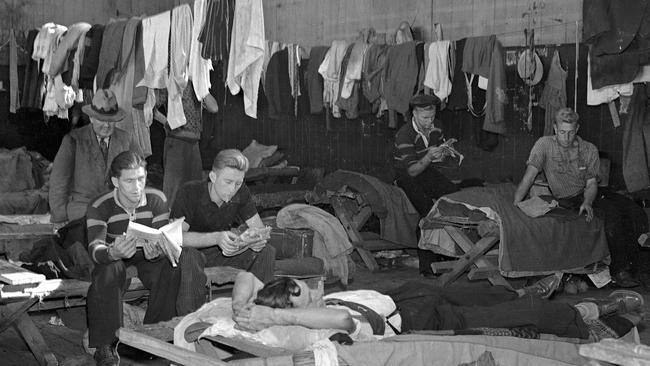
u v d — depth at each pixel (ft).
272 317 11.30
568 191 22.47
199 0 19.62
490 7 28.12
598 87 21.42
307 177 32.27
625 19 20.44
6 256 18.44
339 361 10.24
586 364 9.95
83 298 15.23
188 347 11.94
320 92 27.71
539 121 26.02
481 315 12.82
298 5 34.47
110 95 17.66
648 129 22.90
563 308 12.96
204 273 14.78
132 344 11.31
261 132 34.78
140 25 21.36
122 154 14.83
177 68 20.65
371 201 24.22
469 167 27.81
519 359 10.16
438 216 22.11
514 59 25.32
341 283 20.10
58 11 35.65
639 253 22.18
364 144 31.22
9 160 29.86
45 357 14.44
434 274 23.35
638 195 23.76
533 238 20.90
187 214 15.88
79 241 15.38
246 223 16.75
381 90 25.91
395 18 30.86
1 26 34.09
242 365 9.93
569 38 26.07
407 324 12.81
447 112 28.09
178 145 24.40
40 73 26.91
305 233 19.86
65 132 34.42
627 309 14.08
